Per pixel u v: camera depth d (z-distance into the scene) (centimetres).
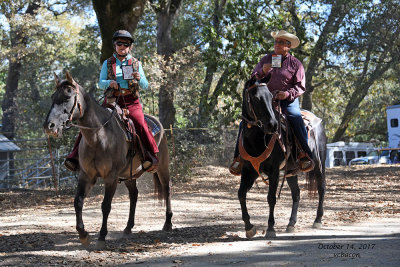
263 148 701
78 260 587
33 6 3556
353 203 1254
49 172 2497
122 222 981
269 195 721
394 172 2214
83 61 3812
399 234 721
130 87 753
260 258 559
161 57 2191
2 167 2839
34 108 3938
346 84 3938
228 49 1833
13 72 3750
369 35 3148
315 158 840
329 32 3316
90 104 657
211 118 2322
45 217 1105
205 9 3372
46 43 3819
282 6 3288
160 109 2384
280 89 772
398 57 3234
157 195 878
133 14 1683
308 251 592
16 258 601
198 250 628
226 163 2505
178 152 1998
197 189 1745
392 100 4491
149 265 544
